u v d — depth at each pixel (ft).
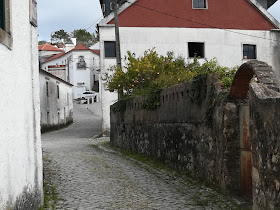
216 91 26.35
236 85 23.84
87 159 44.01
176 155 34.94
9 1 16.40
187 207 23.06
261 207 17.70
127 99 53.06
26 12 19.98
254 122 18.43
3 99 15.15
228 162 24.47
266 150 16.89
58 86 122.62
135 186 29.35
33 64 21.50
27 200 18.92
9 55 16.29
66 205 23.57
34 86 21.68
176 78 46.98
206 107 27.76
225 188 24.53
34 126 21.38
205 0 85.40
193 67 56.18
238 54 86.07
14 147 16.70
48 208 22.44
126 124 53.72
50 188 28.37
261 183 17.66
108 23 80.79
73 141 72.38
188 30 84.02
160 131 39.63
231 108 24.45
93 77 203.10
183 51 83.46
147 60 54.70
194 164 30.60
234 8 86.63
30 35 20.86
